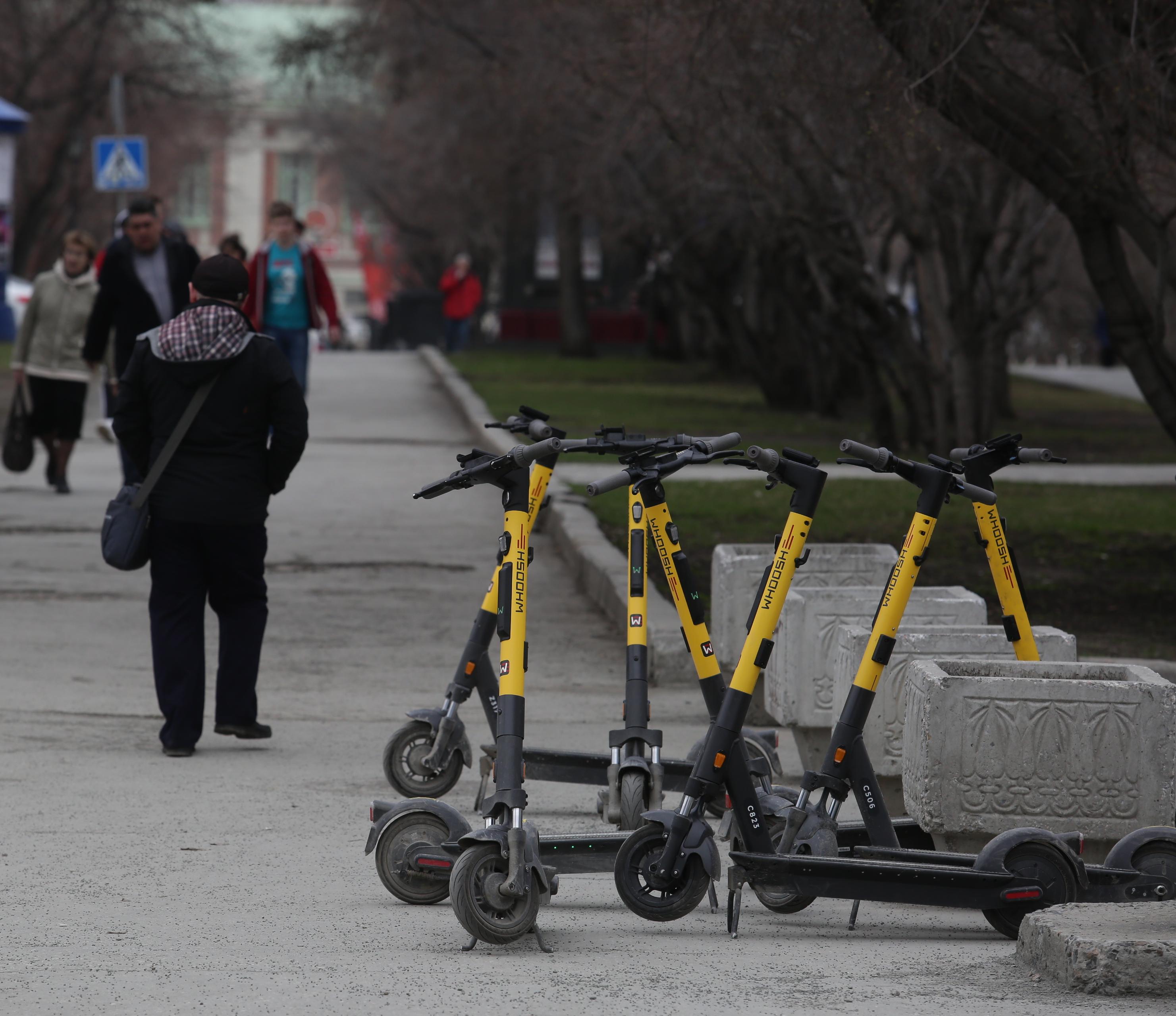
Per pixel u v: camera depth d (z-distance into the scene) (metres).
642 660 23.91
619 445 20.08
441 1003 16.50
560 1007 16.38
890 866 19.33
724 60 52.66
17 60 171.88
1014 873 19.56
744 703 19.50
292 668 38.38
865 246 87.12
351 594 47.66
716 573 33.97
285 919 20.08
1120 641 39.19
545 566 54.12
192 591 30.64
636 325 193.88
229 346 30.86
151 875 22.16
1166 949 16.80
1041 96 42.34
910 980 17.50
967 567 50.59
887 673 25.58
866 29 45.06
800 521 19.28
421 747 26.94
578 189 102.94
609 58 65.38
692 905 19.73
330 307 70.19
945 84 41.56
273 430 31.12
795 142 66.88
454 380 123.50
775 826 21.06
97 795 26.95
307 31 113.38
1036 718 21.56
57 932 19.30
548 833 24.84
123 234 48.03
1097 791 21.55
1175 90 40.09
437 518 62.69
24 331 64.88
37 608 44.50
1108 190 43.78
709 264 120.19
